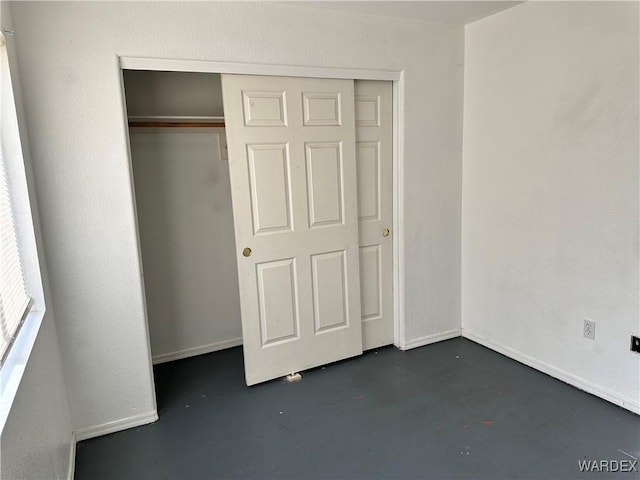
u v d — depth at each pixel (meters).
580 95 2.44
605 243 2.41
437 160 3.19
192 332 3.31
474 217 3.24
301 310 2.93
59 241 2.17
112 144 2.21
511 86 2.83
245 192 2.65
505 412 2.44
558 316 2.71
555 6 2.51
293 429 2.36
